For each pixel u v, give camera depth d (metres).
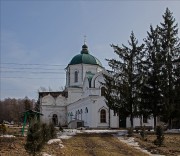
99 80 58.28
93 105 56.00
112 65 43.19
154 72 43.84
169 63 44.16
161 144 29.19
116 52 43.31
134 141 32.47
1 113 124.88
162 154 24.19
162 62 44.09
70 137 35.19
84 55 74.19
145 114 43.72
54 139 30.28
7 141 25.27
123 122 56.56
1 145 22.83
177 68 44.06
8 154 19.17
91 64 73.00
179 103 43.41
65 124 74.25
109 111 56.12
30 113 32.69
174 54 44.88
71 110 72.00
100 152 23.94
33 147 17.72
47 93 82.06
